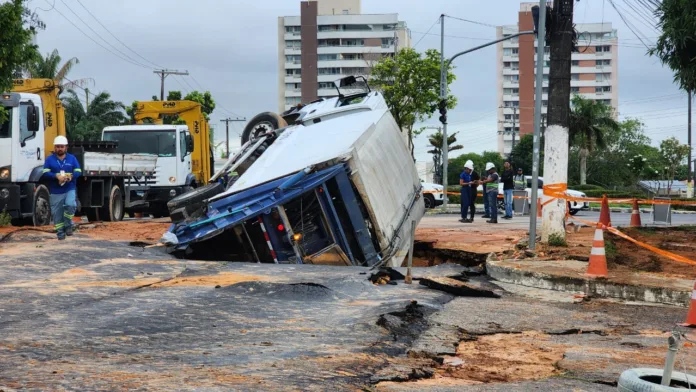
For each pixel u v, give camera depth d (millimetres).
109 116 58062
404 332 7332
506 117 166625
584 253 13125
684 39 16172
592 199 18047
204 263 12125
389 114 15234
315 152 12625
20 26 18531
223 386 4867
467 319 8242
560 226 14281
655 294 9898
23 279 9953
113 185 23375
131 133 26750
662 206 21844
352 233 12531
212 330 6949
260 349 6172
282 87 145750
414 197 15938
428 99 47625
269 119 17828
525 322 8211
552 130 13750
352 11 148000
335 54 142625
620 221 26375
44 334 6414
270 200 12148
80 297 8523
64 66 51750
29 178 18609
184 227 12664
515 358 6398
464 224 22688
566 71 13672
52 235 15461
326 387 5016
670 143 88625
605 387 5414
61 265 11375
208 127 31609
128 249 13422
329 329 7191
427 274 11711
